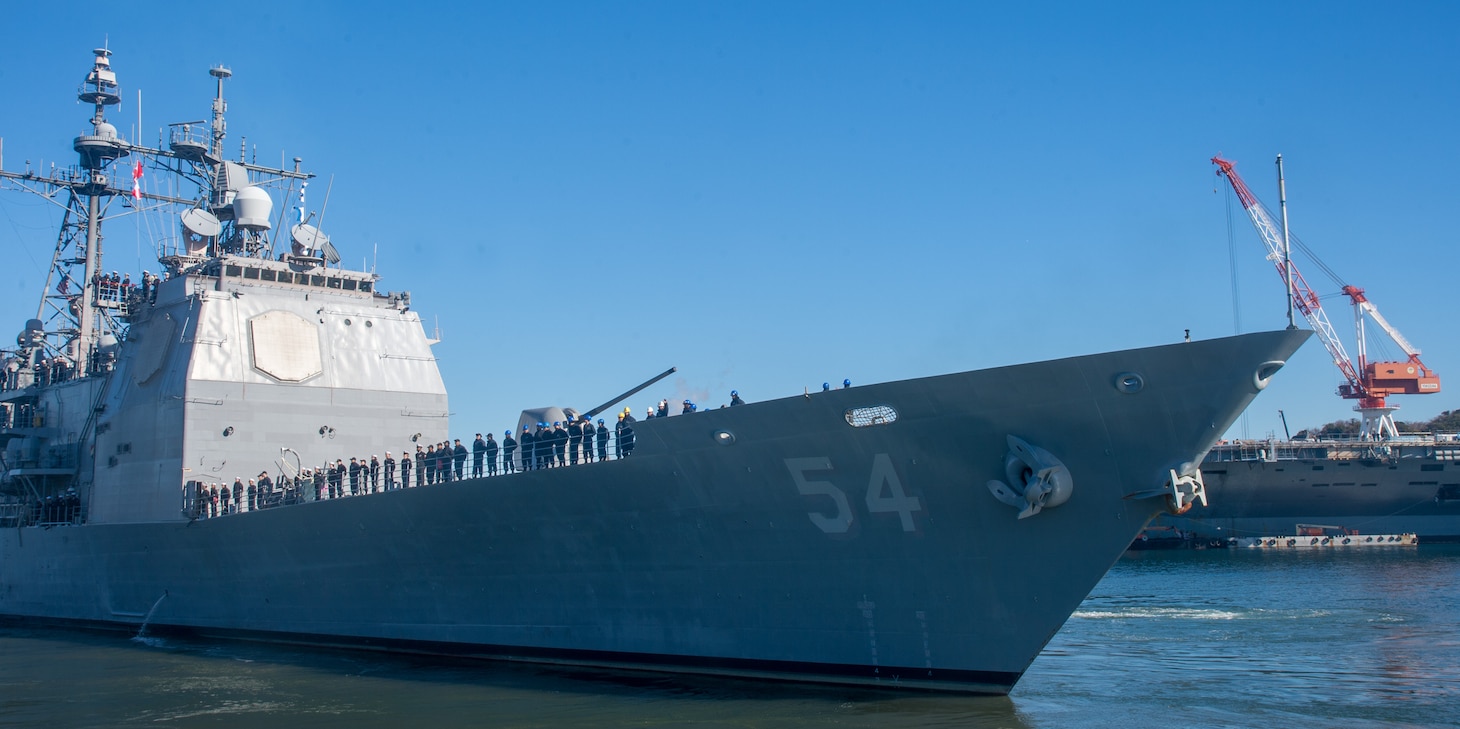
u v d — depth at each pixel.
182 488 25.05
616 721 15.67
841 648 16.78
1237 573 42.84
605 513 18.42
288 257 28.14
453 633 21.19
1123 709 16.56
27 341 36.34
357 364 28.08
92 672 21.59
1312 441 66.50
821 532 16.56
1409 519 60.66
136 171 36.41
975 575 15.68
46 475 31.50
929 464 15.47
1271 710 16.52
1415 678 19.27
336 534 22.47
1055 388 14.47
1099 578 14.96
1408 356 80.25
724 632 17.77
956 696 16.06
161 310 27.86
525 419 22.33
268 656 23.20
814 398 15.75
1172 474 14.24
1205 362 13.75
